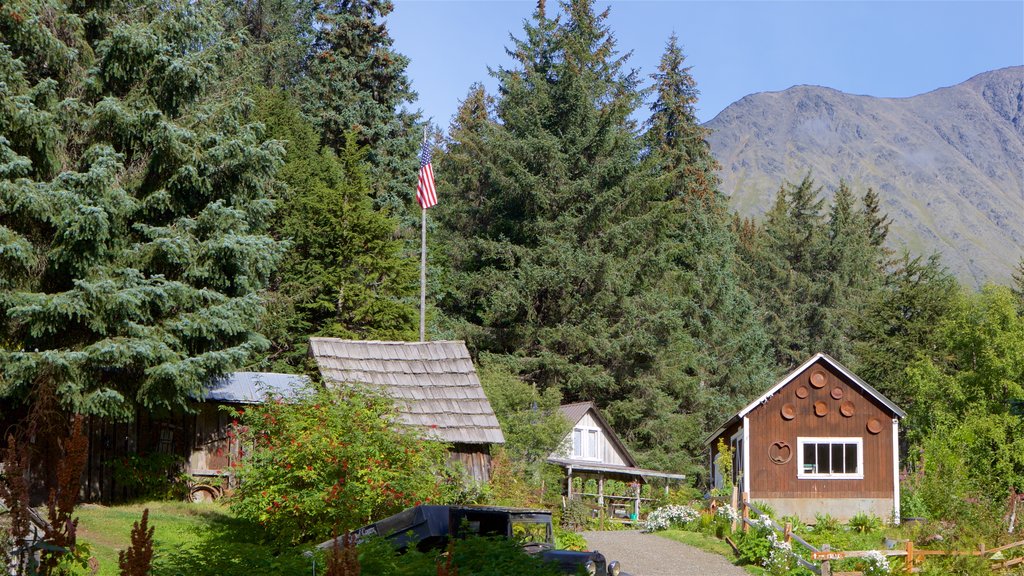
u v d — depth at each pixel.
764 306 79.94
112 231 24.25
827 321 77.75
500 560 13.65
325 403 21.27
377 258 43.31
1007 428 40.34
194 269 24.73
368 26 57.84
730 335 65.62
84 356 22.48
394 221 44.88
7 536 10.66
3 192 22.19
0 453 11.25
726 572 24.31
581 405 44.94
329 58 56.84
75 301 22.58
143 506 25.70
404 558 13.37
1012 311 43.62
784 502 37.19
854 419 37.88
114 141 25.05
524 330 53.31
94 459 26.50
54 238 23.34
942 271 59.28
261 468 20.52
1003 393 42.81
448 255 57.62
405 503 20.20
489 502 25.17
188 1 26.52
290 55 61.19
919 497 37.31
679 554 27.33
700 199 69.00
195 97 26.50
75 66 25.08
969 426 38.50
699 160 72.38
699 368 60.78
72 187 23.16
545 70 60.81
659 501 43.62
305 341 41.97
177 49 26.23
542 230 55.34
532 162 55.94
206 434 28.95
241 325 24.81
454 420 26.30
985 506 30.70
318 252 42.94
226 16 57.25
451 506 16.88
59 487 10.39
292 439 20.31
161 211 25.19
